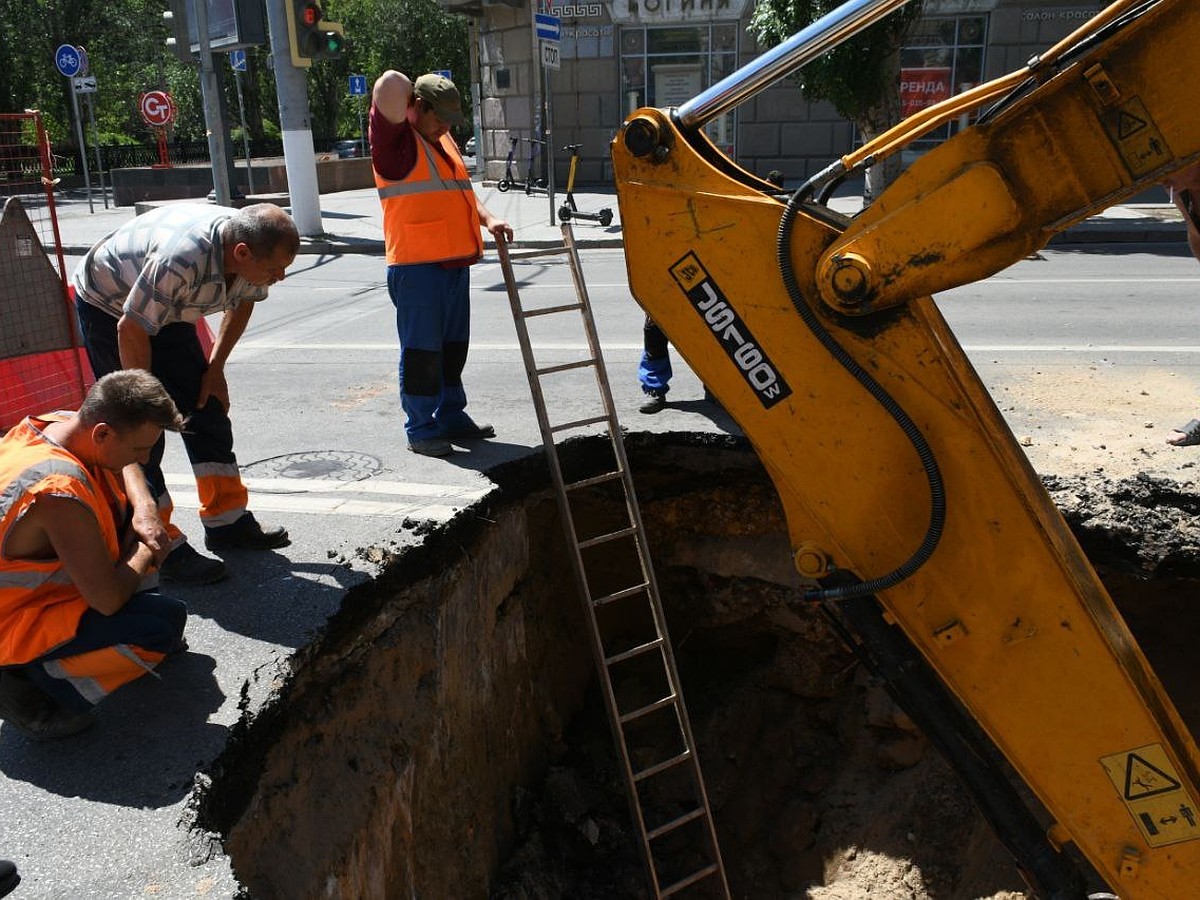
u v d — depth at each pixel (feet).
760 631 18.67
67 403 19.20
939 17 61.00
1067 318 28.37
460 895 13.73
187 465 17.88
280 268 11.66
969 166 7.79
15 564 8.95
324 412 20.84
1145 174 7.46
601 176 70.13
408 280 16.03
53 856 8.21
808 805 16.81
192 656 10.95
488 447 17.58
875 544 9.20
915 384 8.61
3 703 9.29
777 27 43.34
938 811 15.64
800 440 9.16
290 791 10.44
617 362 24.63
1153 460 16.52
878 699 16.76
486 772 15.08
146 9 121.49
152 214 12.13
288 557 13.20
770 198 8.81
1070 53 7.85
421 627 13.55
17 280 18.21
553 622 18.22
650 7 64.80
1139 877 9.14
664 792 17.47
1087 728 8.89
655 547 18.60
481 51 73.20
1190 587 14.90
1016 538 8.65
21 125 33.86
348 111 141.79
